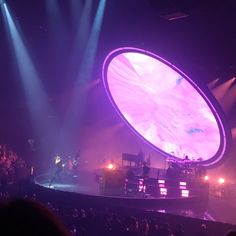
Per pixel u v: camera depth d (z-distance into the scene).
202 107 22.45
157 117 25.64
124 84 25.97
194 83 21.23
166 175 23.50
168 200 20.66
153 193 22.41
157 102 25.00
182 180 22.89
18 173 25.98
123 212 17.84
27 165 28.67
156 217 16.98
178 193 22.44
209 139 23.50
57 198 20.42
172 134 25.44
